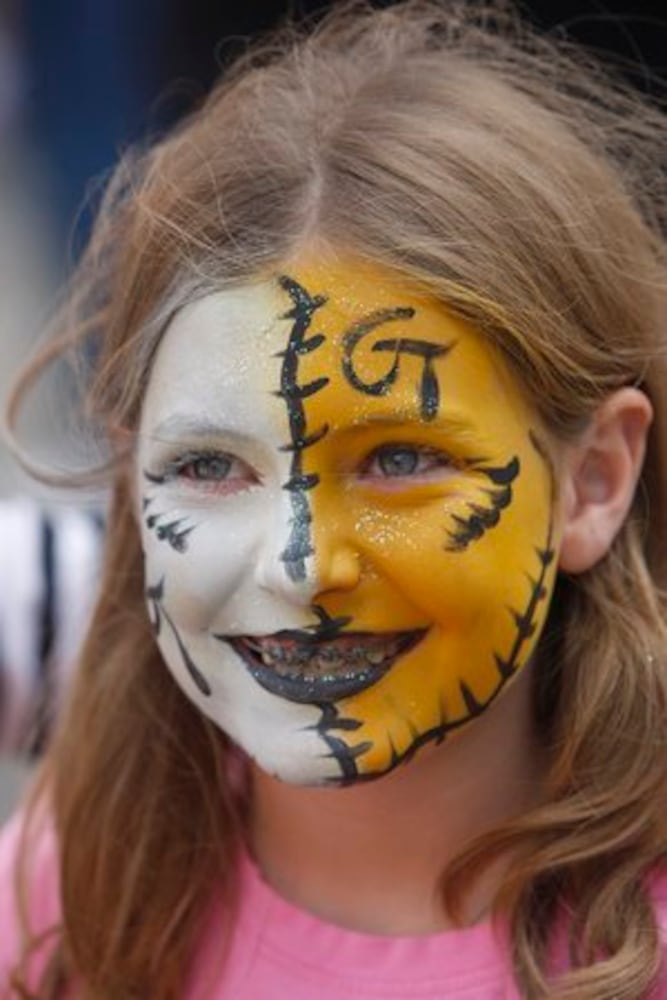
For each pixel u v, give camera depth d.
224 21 6.00
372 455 2.55
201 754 3.05
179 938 2.93
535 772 2.83
